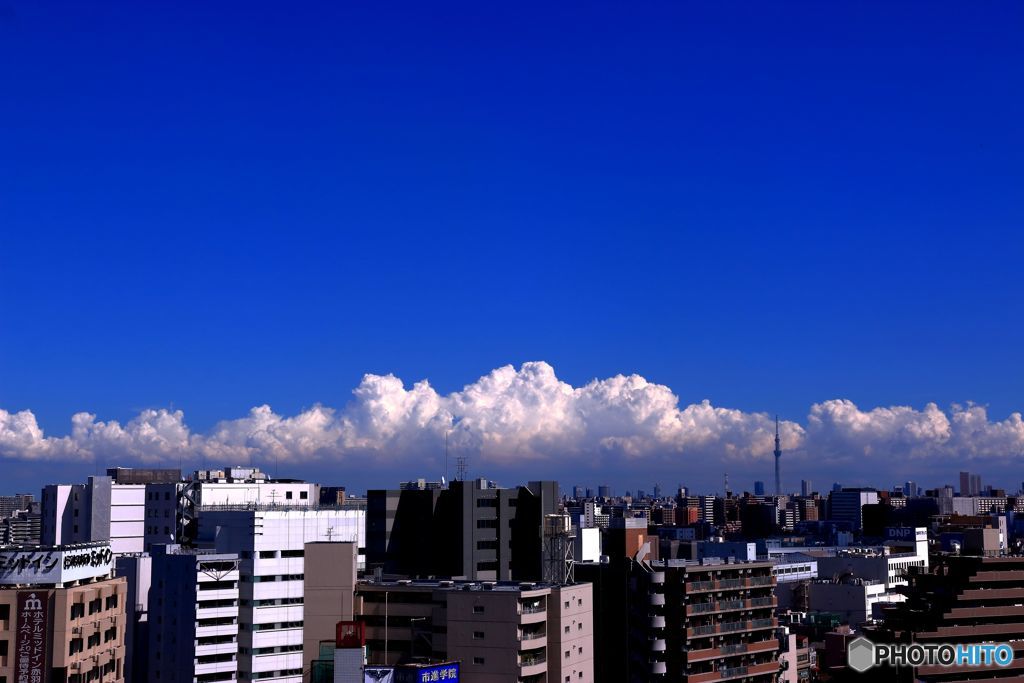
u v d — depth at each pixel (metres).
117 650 172.12
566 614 197.12
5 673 149.62
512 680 186.25
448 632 191.50
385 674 178.12
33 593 151.62
